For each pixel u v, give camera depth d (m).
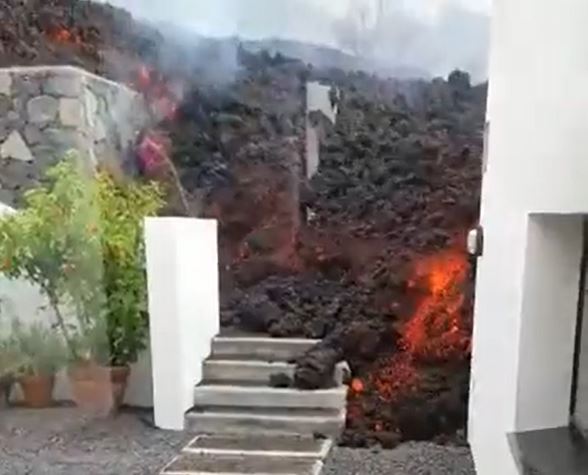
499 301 2.42
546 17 1.92
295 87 4.68
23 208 4.54
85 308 4.39
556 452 1.74
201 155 4.77
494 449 2.47
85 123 4.77
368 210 4.54
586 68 1.70
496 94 2.79
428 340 4.29
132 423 4.22
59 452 3.76
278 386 4.25
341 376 4.28
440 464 3.65
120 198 4.65
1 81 4.82
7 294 4.41
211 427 4.09
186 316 4.18
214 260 4.63
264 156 4.72
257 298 4.69
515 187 2.17
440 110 4.46
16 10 4.81
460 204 4.38
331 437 3.99
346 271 4.55
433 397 4.15
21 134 4.75
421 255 4.42
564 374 1.96
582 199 1.73
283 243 4.67
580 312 1.94
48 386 4.43
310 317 4.56
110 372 4.38
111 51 4.82
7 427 4.11
